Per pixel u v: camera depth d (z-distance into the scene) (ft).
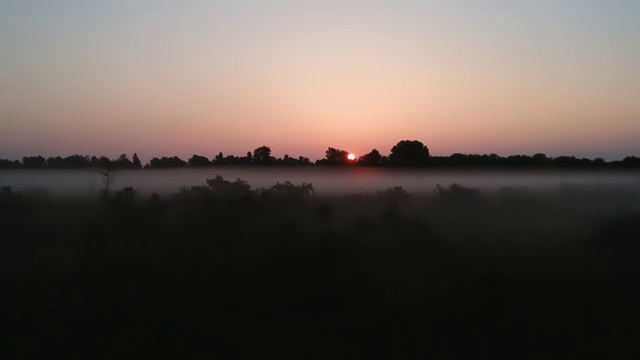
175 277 70.85
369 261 77.15
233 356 51.39
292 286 65.26
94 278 70.49
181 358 50.88
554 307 60.85
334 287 64.69
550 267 76.79
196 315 59.88
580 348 52.60
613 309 61.26
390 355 52.21
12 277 71.36
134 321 58.13
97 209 118.52
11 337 54.29
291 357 51.34
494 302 60.80
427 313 60.85
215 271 71.67
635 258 82.38
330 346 53.67
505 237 97.14
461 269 75.05
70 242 89.81
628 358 50.65
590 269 75.97
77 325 57.11
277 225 95.25
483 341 54.29
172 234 92.58
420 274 73.82
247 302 62.54
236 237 89.56
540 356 51.39
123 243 86.58
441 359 51.52
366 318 59.11
